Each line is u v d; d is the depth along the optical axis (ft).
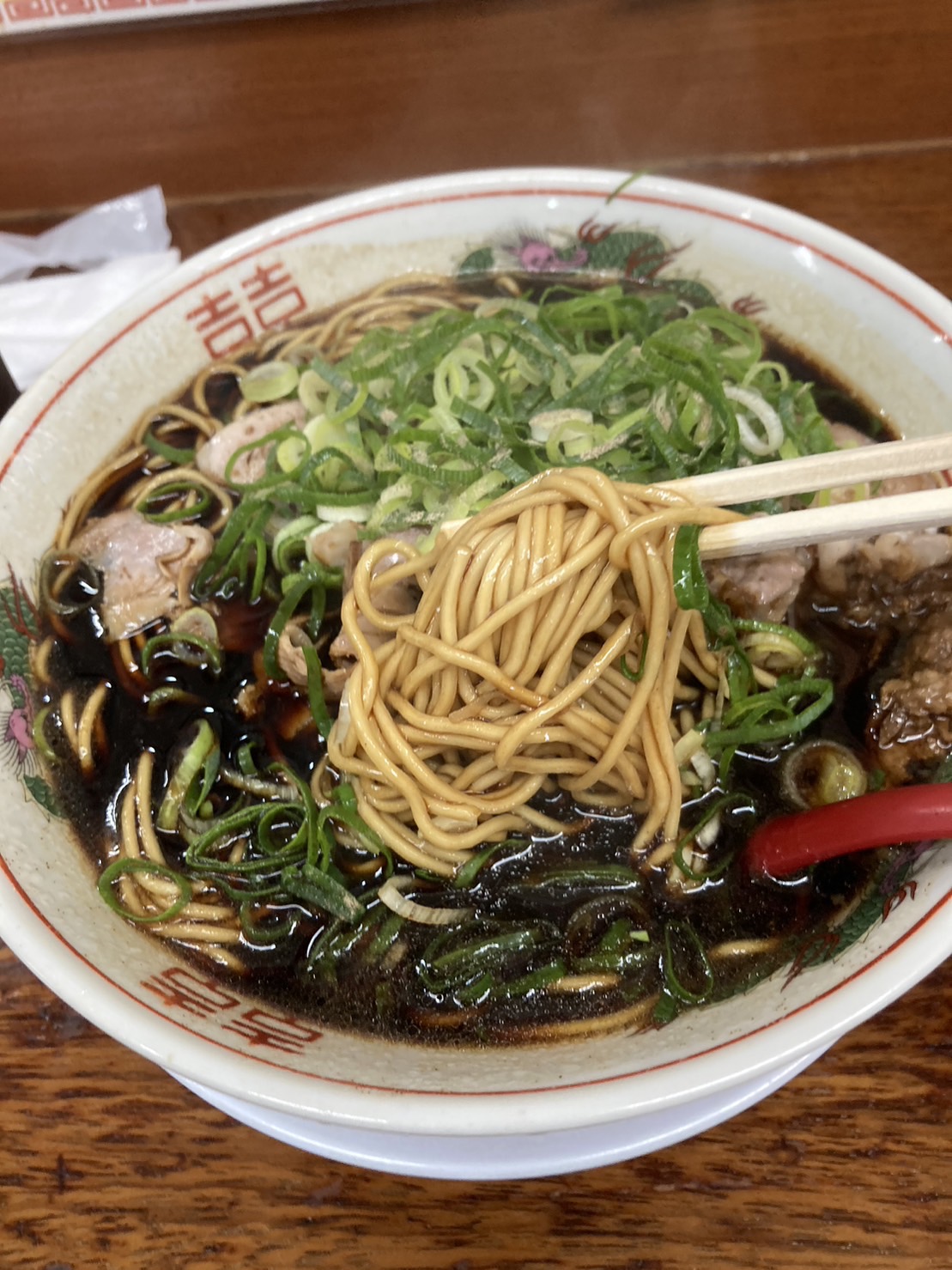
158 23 0.98
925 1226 0.60
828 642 0.79
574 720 0.67
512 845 0.71
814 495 0.78
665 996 0.64
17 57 1.00
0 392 1.02
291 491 0.83
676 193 0.92
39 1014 0.69
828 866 0.67
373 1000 0.65
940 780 0.70
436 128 1.12
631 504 0.65
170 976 0.63
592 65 1.06
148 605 0.82
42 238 1.11
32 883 0.62
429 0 0.99
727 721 0.72
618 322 0.90
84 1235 0.62
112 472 0.88
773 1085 0.62
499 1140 0.61
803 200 1.10
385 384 0.88
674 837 0.70
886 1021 0.66
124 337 0.89
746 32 1.03
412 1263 0.61
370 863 0.71
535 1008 0.65
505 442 0.80
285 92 1.06
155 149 1.11
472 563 0.65
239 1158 0.64
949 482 0.81
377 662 0.67
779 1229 0.61
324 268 0.97
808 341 0.91
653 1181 0.62
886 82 1.08
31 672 0.76
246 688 0.79
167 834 0.72
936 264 1.04
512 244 0.98
